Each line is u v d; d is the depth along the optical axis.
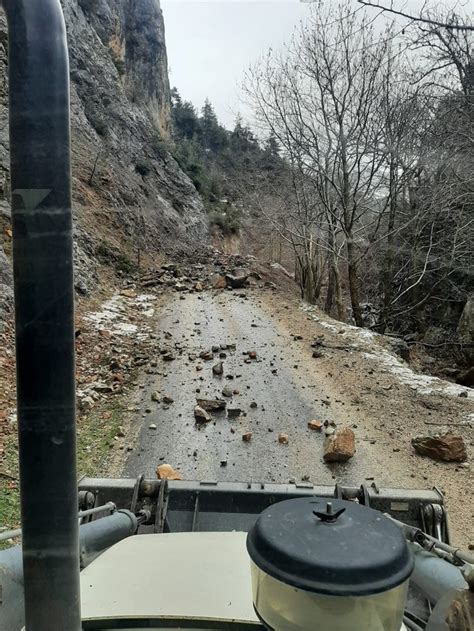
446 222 19.98
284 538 1.14
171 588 1.83
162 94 52.78
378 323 21.03
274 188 26.95
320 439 7.50
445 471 6.58
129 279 20.31
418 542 2.24
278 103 20.02
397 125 18.03
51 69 0.90
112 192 24.92
